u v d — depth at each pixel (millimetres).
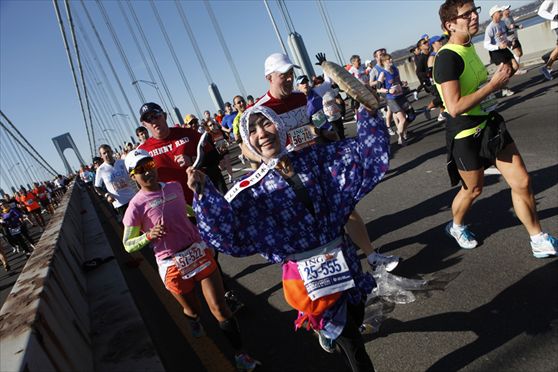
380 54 8570
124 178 7098
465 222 4223
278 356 3102
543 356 2326
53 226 5625
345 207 2129
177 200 3086
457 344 2625
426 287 3301
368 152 2049
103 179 7027
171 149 4043
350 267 2168
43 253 3998
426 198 5348
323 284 2072
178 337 3816
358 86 1976
